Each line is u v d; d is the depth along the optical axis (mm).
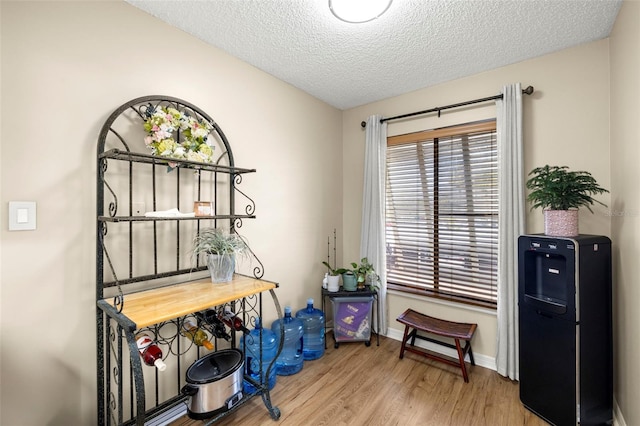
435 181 2562
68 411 1326
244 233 2143
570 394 1518
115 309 1252
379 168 2760
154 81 1633
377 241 2748
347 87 2572
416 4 1511
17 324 1201
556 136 1981
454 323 2334
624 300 1543
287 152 2494
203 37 1834
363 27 1712
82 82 1371
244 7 1551
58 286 1301
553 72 1993
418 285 2668
